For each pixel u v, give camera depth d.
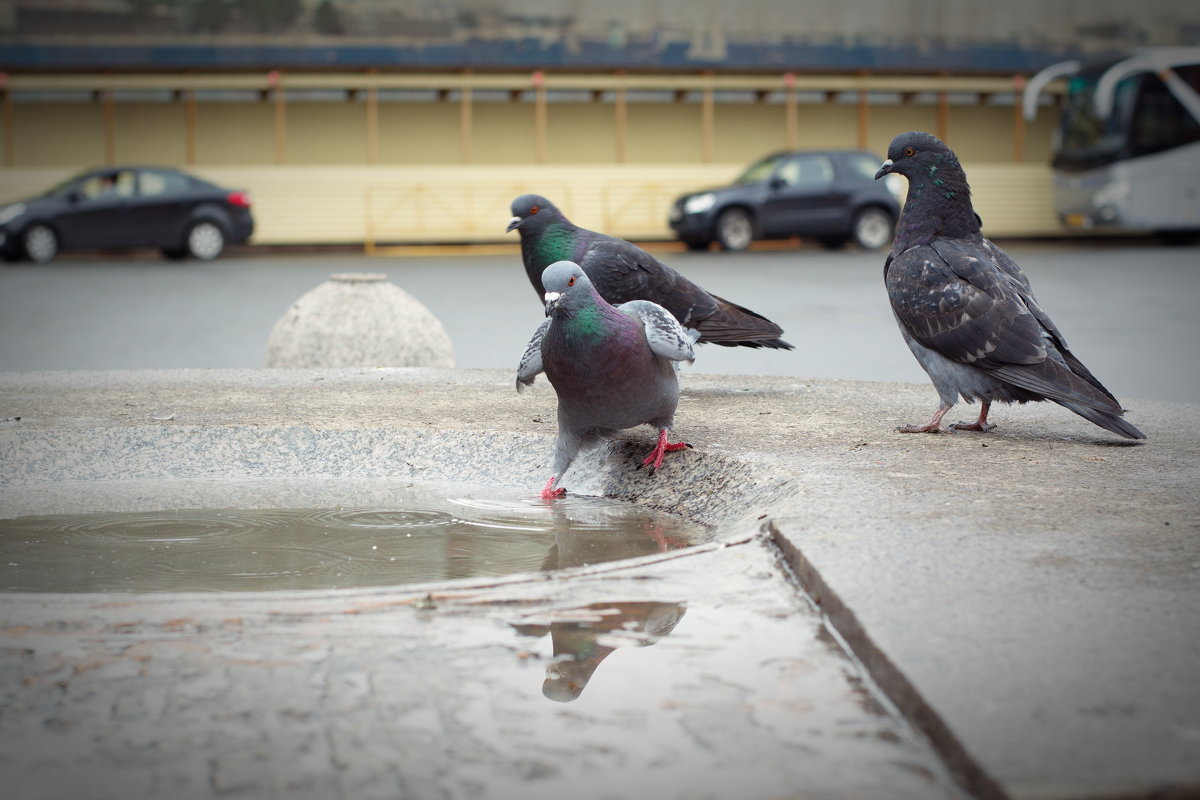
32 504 5.05
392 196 27.91
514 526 4.70
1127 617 3.01
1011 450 5.29
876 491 4.38
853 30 29.33
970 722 2.42
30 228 23.77
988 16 29.98
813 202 27.12
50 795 2.26
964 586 3.23
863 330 14.17
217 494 5.27
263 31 26.56
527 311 15.81
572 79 28.39
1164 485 4.52
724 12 28.69
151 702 2.65
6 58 25.50
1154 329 14.04
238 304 16.75
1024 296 5.68
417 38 27.25
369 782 2.31
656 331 4.90
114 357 11.78
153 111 27.80
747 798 2.26
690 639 3.05
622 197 29.00
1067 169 28.70
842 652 2.98
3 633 3.02
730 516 4.71
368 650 2.95
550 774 2.35
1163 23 30.69
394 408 6.40
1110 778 2.20
